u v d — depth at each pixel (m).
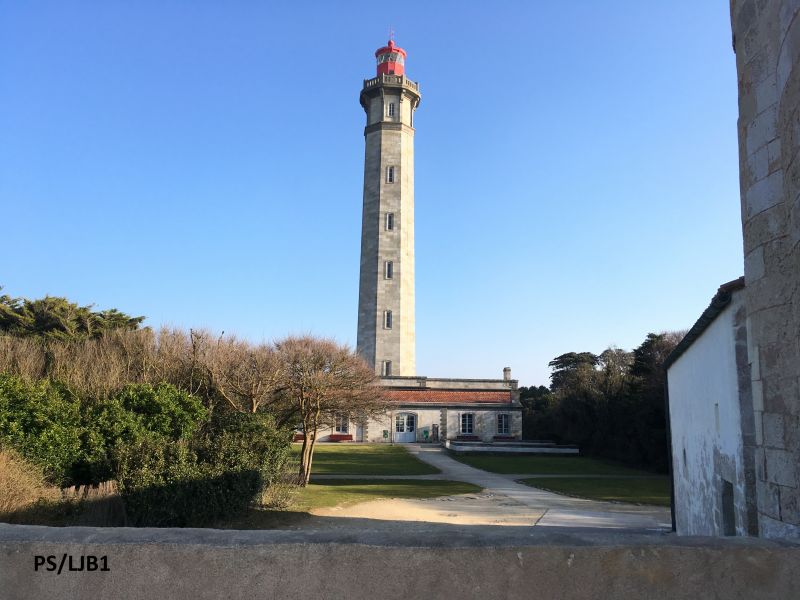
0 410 12.25
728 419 7.84
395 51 55.31
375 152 52.72
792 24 4.20
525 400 64.56
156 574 2.94
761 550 3.00
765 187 4.71
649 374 36.56
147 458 11.56
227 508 12.86
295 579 2.92
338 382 21.92
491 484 24.39
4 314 36.91
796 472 4.13
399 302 50.38
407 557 2.93
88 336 33.47
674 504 13.38
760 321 4.72
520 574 2.94
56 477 12.52
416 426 52.06
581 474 30.17
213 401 21.84
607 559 2.96
